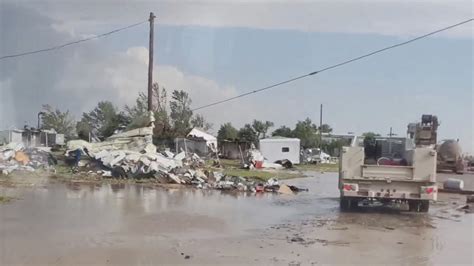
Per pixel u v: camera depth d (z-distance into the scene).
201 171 24.92
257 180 25.55
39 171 23.80
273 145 55.00
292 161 55.03
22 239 8.91
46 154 27.14
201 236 9.75
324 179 31.75
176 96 46.47
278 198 18.30
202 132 50.34
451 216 14.15
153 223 11.04
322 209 15.08
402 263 8.09
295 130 80.94
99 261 7.52
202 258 7.92
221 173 27.47
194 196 17.61
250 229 10.83
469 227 12.05
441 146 36.53
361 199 14.99
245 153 52.69
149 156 24.33
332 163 63.62
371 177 14.45
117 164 23.98
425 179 14.23
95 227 10.29
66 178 22.55
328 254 8.54
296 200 17.69
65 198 15.29
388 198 14.45
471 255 8.76
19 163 24.41
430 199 14.23
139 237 9.40
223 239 9.55
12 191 16.83
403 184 14.39
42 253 7.91
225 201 16.31
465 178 32.59
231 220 12.01
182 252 8.29
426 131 18.14
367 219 13.08
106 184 21.14
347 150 14.59
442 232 11.23
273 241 9.53
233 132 69.81
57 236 9.25
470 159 38.72
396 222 12.72
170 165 23.83
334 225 11.87
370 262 8.07
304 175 35.41
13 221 10.75
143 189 19.58
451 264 8.09
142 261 7.60
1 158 24.12
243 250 8.62
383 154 16.47
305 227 11.41
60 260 7.52
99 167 25.03
